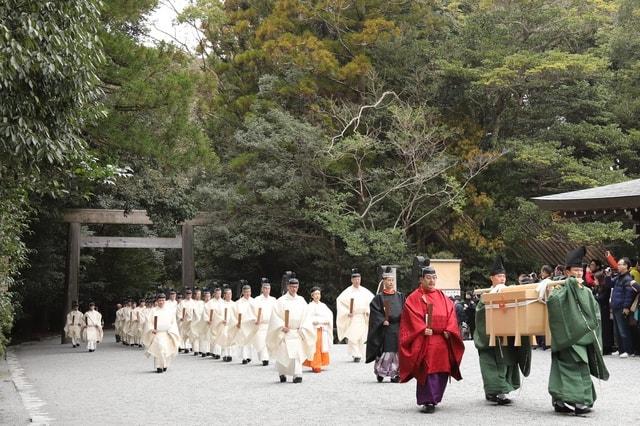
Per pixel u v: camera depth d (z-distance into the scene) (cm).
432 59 3100
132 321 2777
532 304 884
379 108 3067
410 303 938
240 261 3338
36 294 3200
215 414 966
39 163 1002
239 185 3041
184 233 3177
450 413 910
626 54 3306
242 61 3212
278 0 3198
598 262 1736
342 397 1095
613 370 1311
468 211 3119
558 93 3080
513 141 3003
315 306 1504
